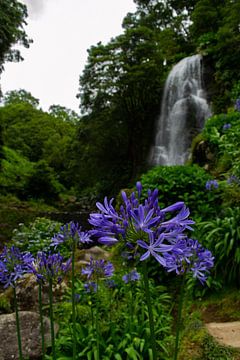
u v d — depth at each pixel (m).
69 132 42.12
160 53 20.19
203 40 19.12
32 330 2.97
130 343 2.63
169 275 4.78
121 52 19.47
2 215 12.83
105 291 3.35
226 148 6.98
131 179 19.50
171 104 18.45
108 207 1.11
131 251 1.10
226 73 15.18
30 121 41.97
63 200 23.00
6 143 30.39
